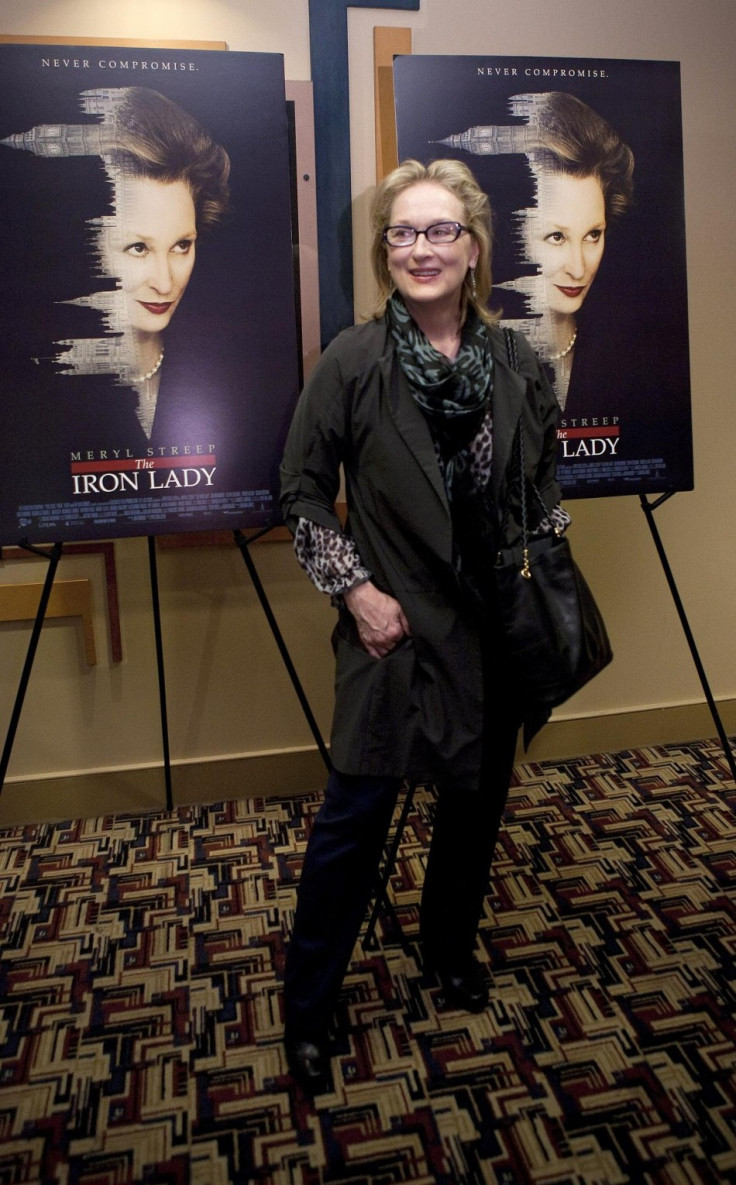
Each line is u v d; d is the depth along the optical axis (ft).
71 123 5.90
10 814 8.32
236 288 6.25
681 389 7.04
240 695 8.53
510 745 5.40
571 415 6.88
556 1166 4.75
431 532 4.86
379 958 6.46
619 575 9.16
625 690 9.46
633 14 8.03
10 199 5.91
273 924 6.82
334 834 5.13
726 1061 5.40
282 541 8.30
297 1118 5.10
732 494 9.23
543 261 6.68
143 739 8.45
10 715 8.16
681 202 6.85
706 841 7.77
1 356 6.02
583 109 6.59
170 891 7.26
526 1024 5.76
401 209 4.77
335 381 4.96
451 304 4.93
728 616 9.51
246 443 6.39
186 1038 5.73
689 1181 4.63
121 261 6.07
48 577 6.57
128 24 7.29
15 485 6.15
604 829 8.01
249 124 6.12
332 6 7.41
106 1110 5.18
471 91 6.43
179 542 8.06
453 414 4.83
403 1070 5.43
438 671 5.03
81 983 6.22
